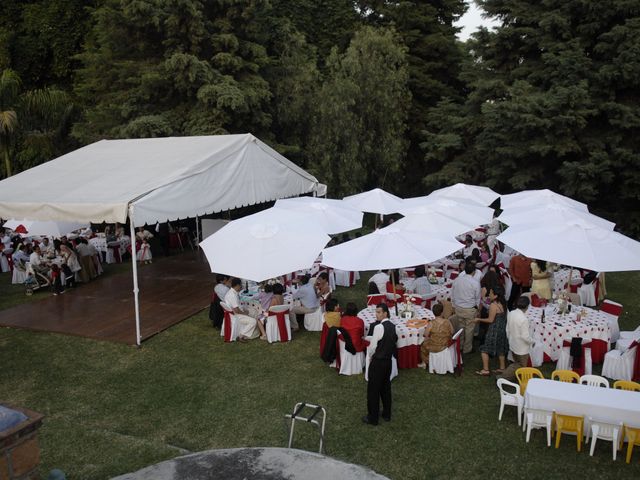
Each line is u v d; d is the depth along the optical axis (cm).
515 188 2122
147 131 1995
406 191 2959
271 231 1010
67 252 1452
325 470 341
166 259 1828
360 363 891
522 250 879
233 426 733
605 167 1878
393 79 2412
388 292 1135
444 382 856
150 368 930
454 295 972
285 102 2341
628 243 862
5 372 922
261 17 2325
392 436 696
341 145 2405
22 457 356
